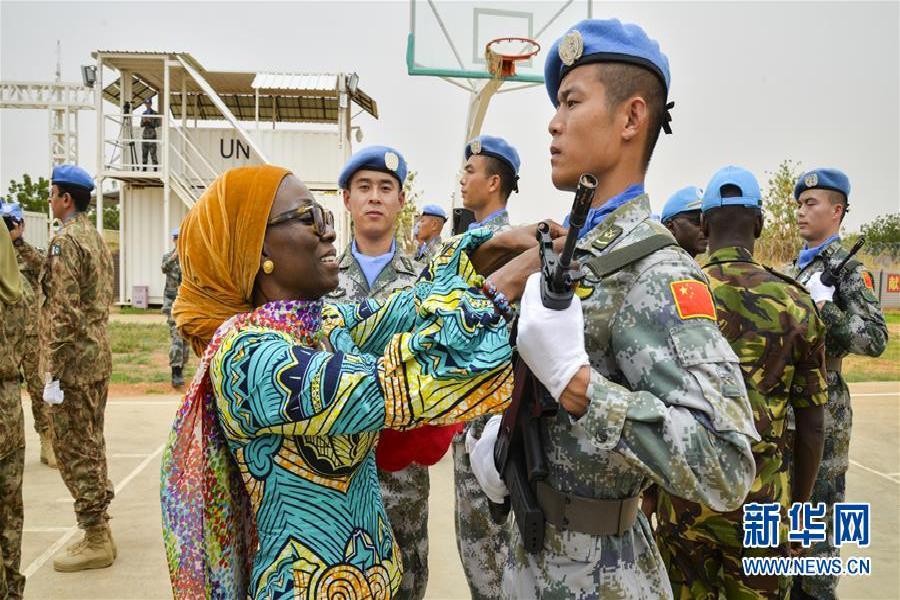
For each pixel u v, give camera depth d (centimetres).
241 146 1842
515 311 153
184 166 1834
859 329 338
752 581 230
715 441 129
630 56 147
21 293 288
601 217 155
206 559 141
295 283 149
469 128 855
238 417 135
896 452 615
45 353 364
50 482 514
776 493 229
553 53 160
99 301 381
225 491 145
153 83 1905
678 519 238
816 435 245
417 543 279
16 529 289
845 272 356
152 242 1961
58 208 393
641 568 154
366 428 133
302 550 140
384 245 323
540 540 149
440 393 133
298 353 134
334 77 1841
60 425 362
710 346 132
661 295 136
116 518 448
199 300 150
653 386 134
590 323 143
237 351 134
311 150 1850
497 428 178
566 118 152
